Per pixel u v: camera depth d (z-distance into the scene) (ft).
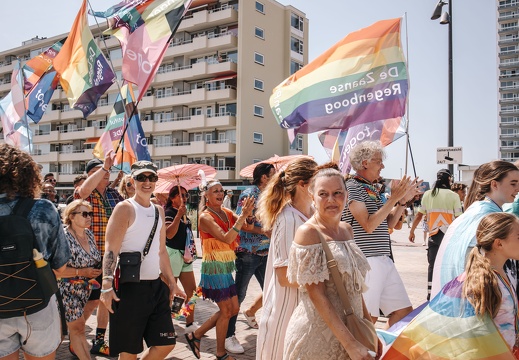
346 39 19.20
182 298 12.74
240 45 140.15
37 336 9.50
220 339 15.05
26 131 33.50
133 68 21.15
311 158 11.29
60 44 38.29
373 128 18.19
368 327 8.02
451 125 40.75
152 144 155.94
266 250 18.86
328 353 8.00
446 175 23.15
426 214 23.88
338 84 18.99
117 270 11.78
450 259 10.52
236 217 17.94
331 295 8.16
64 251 10.19
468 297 8.16
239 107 139.74
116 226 11.80
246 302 24.84
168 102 151.02
